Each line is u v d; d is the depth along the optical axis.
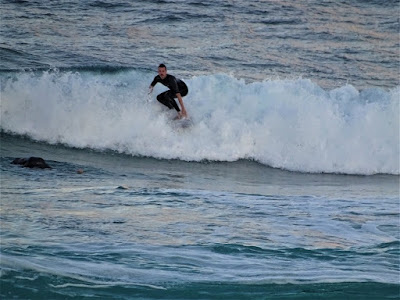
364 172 55.81
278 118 57.66
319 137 56.97
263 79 67.50
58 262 24.27
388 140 57.34
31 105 56.47
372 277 24.77
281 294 22.73
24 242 26.53
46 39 71.25
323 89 66.38
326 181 51.84
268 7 88.00
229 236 29.77
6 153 51.12
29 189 37.50
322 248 28.59
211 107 58.06
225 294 22.48
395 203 41.12
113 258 25.36
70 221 30.59
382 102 60.06
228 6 86.44
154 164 52.34
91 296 21.44
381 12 90.81
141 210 34.12
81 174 45.09
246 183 48.47
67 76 59.34
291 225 32.81
